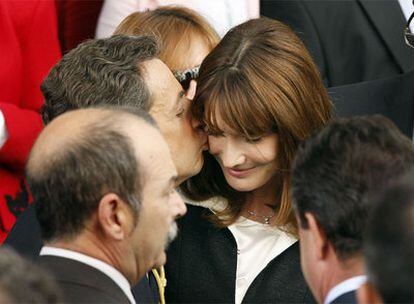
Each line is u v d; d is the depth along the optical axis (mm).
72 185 4992
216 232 6871
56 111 6148
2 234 8359
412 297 3693
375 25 9617
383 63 9633
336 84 9539
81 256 5098
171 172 5223
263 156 6352
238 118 6199
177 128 6402
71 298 4980
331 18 9562
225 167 6500
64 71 6191
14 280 3773
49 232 5152
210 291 6820
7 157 8477
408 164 4766
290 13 9492
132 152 5039
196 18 7277
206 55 6977
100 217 5023
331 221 4766
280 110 6215
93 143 5004
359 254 4723
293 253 6676
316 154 4895
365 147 4805
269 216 6746
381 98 7953
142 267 5289
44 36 9070
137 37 6387
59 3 10008
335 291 4746
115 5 9352
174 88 6328
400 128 7957
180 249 6922
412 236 3715
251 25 6473
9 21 8781
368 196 4703
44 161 5059
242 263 6773
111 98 6074
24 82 8977
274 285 6645
